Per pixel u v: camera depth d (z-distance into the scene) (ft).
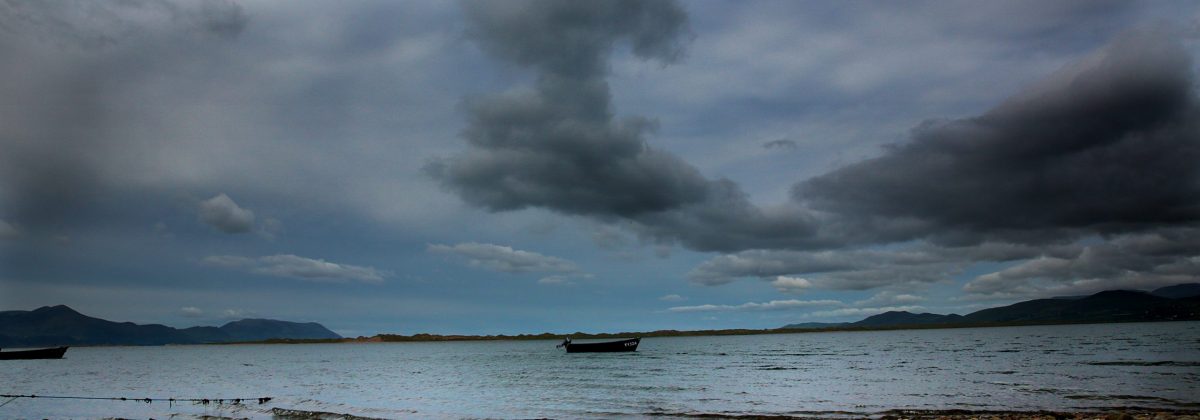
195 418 143.74
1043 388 168.76
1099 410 125.08
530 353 612.70
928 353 417.90
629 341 510.17
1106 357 294.46
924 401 151.02
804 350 549.54
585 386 213.46
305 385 250.98
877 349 524.93
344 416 139.03
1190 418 107.86
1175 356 285.84
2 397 190.49
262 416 143.95
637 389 198.80
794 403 154.51
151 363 524.11
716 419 127.75
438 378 272.72
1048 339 634.02
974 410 130.00
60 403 178.19
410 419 135.54
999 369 246.47
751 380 228.84
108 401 180.96
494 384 229.86
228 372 367.45
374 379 281.54
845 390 183.73
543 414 141.18
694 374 265.34
